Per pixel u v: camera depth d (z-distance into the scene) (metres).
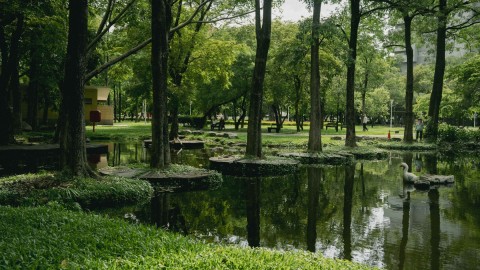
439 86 32.69
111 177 12.39
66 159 11.78
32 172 15.09
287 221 9.75
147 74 27.42
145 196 11.71
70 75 11.66
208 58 28.72
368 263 6.90
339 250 7.61
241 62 42.56
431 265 6.83
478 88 33.38
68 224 6.95
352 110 25.42
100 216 8.05
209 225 9.32
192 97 29.09
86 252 5.48
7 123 22.98
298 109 45.91
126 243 5.99
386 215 10.30
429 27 34.97
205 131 43.66
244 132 42.97
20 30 22.33
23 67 35.31
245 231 8.88
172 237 6.61
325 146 26.83
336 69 35.62
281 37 41.72
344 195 12.84
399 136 40.53
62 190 10.32
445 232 8.81
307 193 13.12
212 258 5.20
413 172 17.97
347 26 30.14
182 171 14.66
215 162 17.70
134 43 25.25
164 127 15.27
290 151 23.23
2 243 5.65
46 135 31.27
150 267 4.91
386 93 64.44
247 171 16.97
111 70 27.66
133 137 34.56
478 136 31.97
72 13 11.59
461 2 31.50
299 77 39.75
